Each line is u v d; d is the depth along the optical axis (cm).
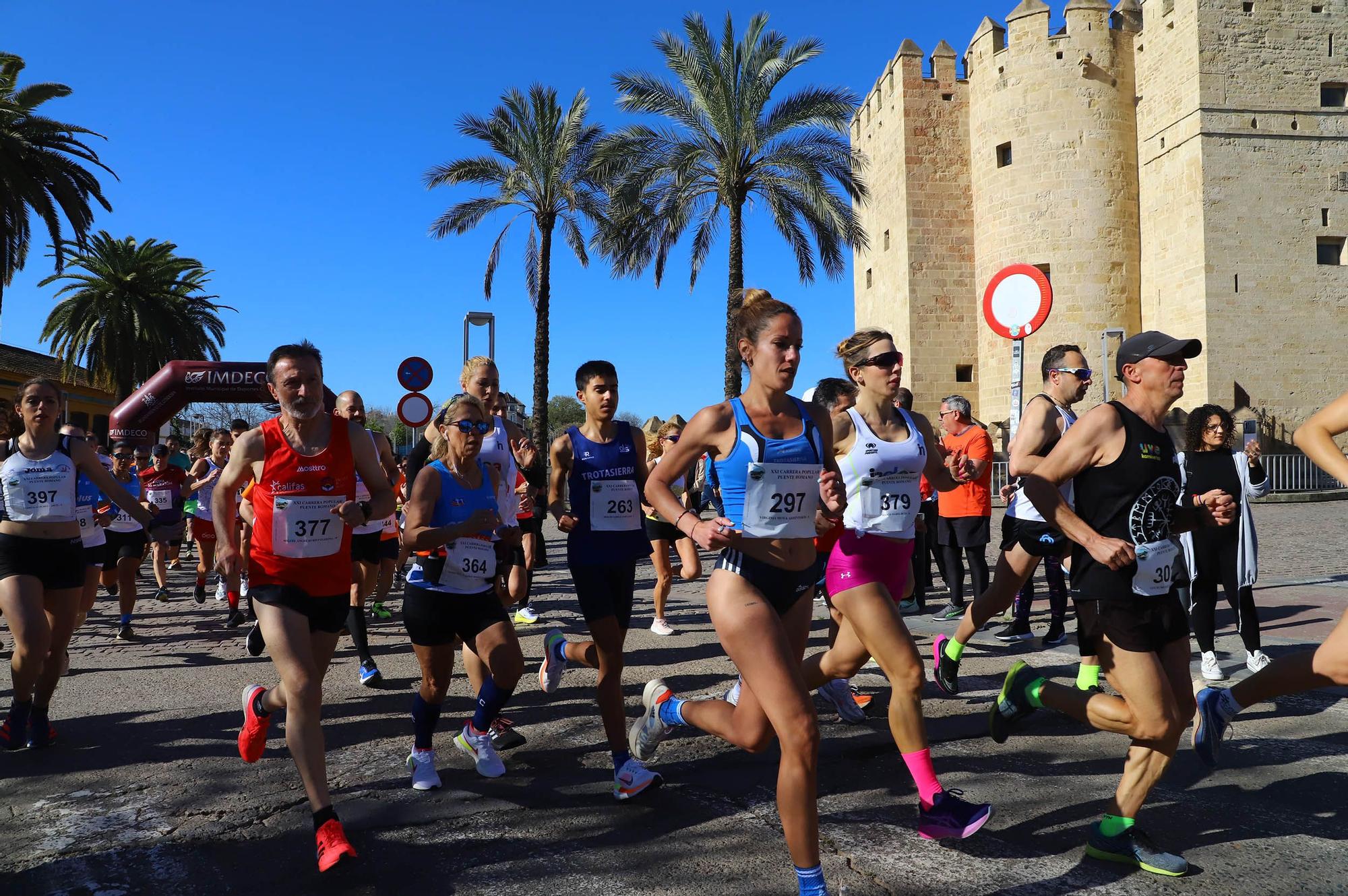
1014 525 605
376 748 485
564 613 925
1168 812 379
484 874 330
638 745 388
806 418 331
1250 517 603
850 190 2039
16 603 481
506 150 2408
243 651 770
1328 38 3053
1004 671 638
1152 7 3186
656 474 321
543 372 2519
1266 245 3006
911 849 346
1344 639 328
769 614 301
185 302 3425
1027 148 3222
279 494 363
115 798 412
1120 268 3219
